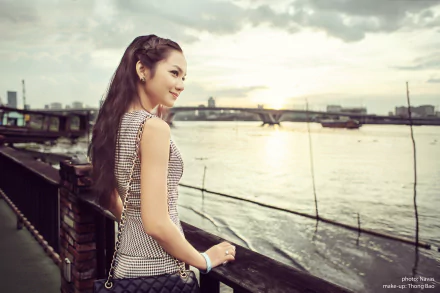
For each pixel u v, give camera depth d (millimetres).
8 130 20453
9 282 3428
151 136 1021
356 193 28031
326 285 1026
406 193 28016
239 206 21203
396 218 19562
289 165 45969
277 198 25141
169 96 1161
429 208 22484
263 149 68688
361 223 18156
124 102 1135
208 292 1287
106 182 1155
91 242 2641
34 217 4633
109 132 1118
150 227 993
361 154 59438
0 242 4582
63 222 2996
